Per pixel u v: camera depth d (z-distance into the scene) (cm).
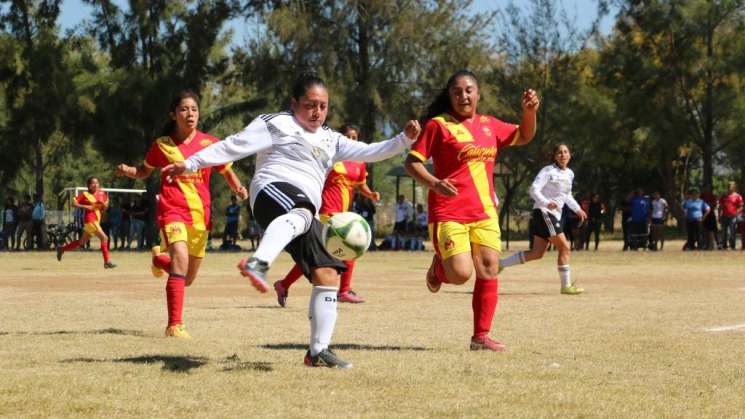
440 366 1026
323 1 5772
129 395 853
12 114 5834
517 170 6544
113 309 1720
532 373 983
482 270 1185
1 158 5825
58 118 5700
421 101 5825
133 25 5675
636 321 1516
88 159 8719
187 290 2220
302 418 765
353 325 1466
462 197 1184
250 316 1595
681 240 6944
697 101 6316
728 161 6712
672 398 855
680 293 2131
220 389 883
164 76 5588
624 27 6209
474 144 1187
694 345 1212
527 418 770
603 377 963
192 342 1233
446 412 789
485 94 5834
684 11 5941
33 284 2438
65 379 929
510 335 1323
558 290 2247
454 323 1499
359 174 1934
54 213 6412
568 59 6284
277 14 5538
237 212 5522
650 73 6125
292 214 948
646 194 8606
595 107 6219
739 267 3356
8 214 5594
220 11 5700
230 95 6919
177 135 1383
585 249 5194
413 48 5700
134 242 6712
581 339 1277
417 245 5338
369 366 1021
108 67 5997
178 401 829
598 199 5156
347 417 768
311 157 1002
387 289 2261
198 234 1369
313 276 1014
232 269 3198
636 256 4262
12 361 1052
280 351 1145
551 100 6234
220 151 991
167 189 1360
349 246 975
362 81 5809
